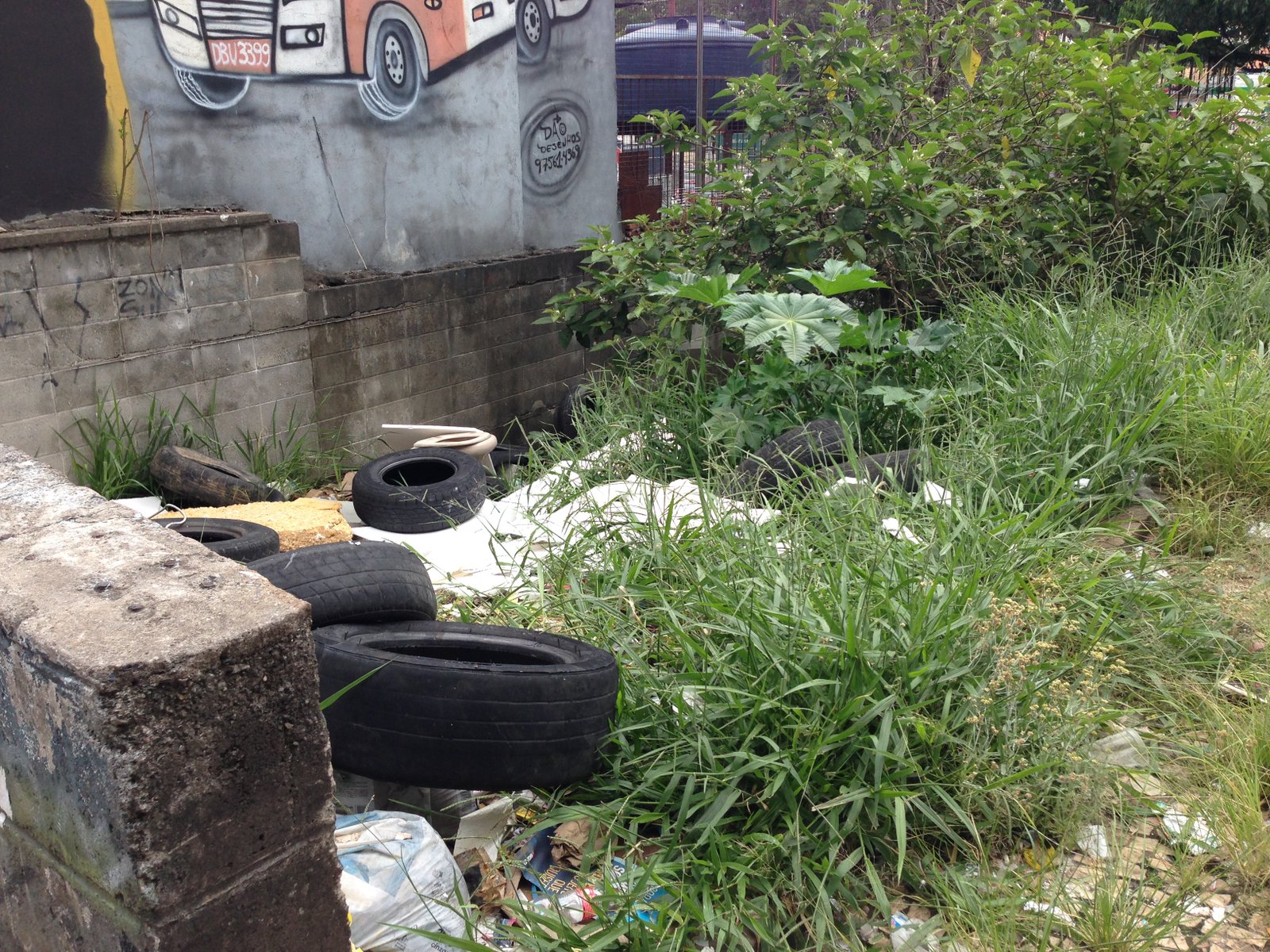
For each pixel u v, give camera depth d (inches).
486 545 202.1
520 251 360.2
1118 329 222.4
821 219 275.6
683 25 529.7
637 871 105.3
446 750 114.7
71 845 69.9
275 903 72.2
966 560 146.2
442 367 320.5
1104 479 191.9
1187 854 110.8
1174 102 315.6
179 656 62.9
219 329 251.9
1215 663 144.1
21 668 67.8
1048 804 117.5
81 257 222.2
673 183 428.1
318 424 284.2
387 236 310.7
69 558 78.1
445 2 317.7
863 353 229.1
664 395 245.6
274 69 274.2
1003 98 309.0
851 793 108.3
